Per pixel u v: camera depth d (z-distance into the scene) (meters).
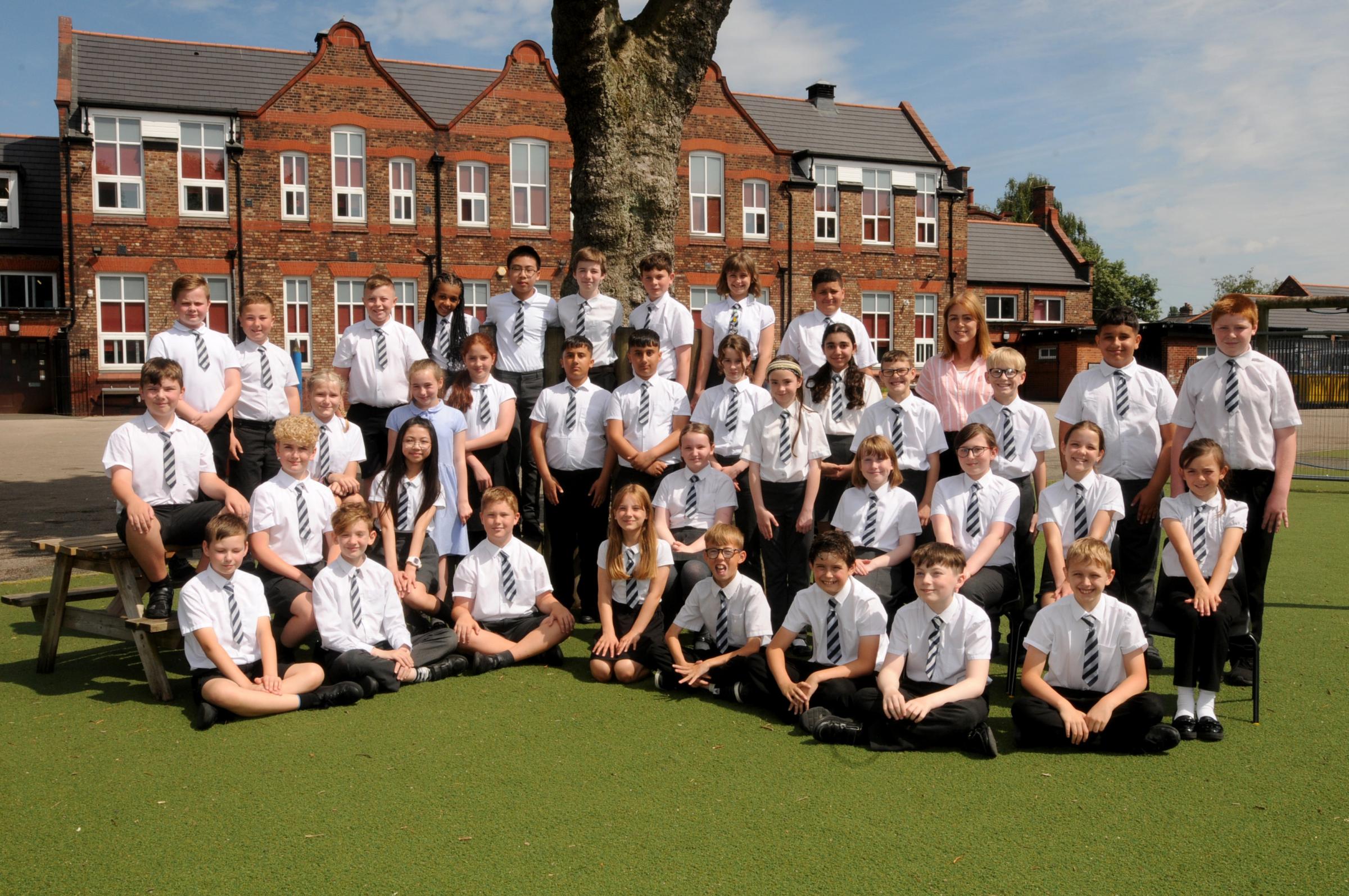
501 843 3.23
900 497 5.52
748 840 3.24
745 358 6.25
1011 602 5.07
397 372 6.86
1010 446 5.62
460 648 5.44
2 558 8.36
